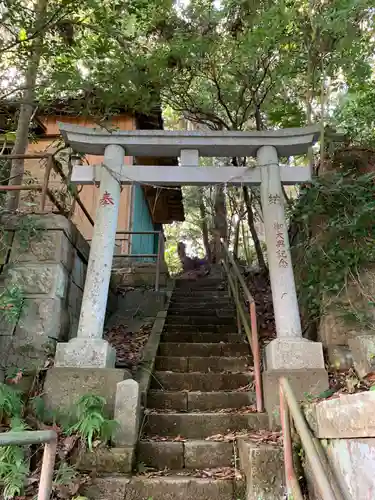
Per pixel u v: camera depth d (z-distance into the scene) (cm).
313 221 535
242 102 766
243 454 324
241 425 387
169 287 812
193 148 505
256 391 403
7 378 396
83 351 406
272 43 608
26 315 438
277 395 386
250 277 839
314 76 625
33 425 362
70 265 501
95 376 388
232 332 609
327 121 645
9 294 407
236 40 645
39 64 585
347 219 490
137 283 787
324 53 600
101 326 432
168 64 609
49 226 475
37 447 340
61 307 466
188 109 805
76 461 332
